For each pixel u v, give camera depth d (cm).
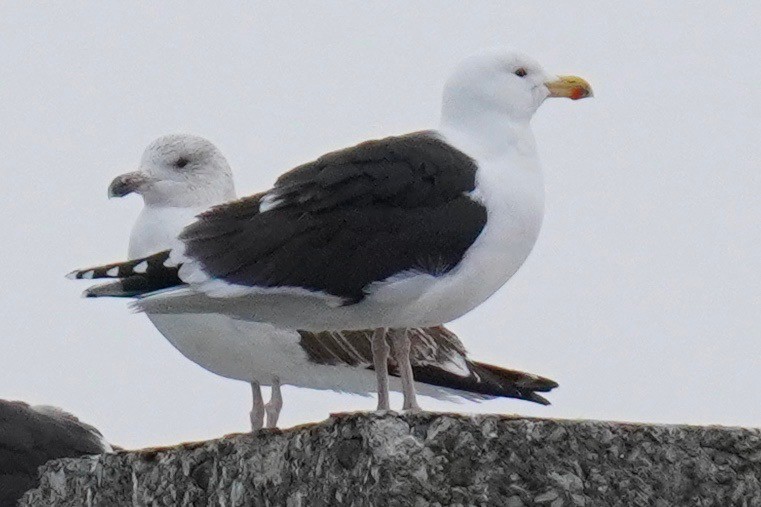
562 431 944
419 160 1134
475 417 928
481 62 1220
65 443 1320
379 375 1160
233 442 1030
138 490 1112
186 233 1103
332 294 1091
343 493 923
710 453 973
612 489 947
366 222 1099
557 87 1245
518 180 1166
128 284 1095
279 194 1106
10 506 1275
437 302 1131
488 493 920
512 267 1166
